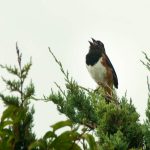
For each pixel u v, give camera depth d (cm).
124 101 750
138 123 713
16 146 384
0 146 346
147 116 665
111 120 709
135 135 696
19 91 379
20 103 377
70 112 907
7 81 380
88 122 873
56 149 342
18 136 361
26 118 396
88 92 915
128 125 704
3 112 353
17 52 383
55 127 344
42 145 339
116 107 730
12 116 356
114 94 796
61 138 342
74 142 343
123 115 708
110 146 561
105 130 705
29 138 388
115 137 639
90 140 342
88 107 895
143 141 694
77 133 343
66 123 345
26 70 382
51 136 343
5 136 350
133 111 744
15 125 362
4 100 387
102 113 742
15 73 380
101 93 852
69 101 912
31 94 378
